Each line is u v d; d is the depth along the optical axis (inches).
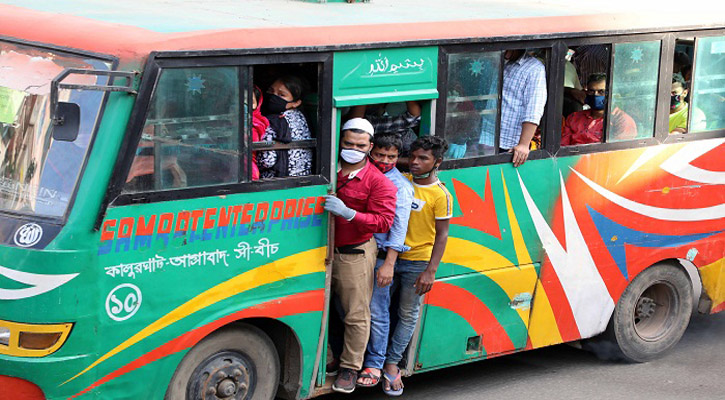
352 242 231.1
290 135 220.7
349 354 239.5
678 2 450.0
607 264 285.4
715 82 297.1
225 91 205.0
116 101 192.2
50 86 193.8
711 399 278.2
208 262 208.1
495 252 261.0
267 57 209.0
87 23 207.3
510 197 259.9
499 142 257.1
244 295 215.3
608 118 274.8
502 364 302.4
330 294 235.9
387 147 232.2
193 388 216.7
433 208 238.4
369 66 225.8
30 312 189.6
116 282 195.2
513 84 259.6
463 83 245.1
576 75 286.7
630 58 275.1
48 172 195.3
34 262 188.2
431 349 257.8
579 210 275.0
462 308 259.4
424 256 243.3
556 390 280.7
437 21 242.4
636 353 305.9
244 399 226.7
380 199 226.5
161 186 199.0
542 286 273.6
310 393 237.3
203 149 203.8
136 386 202.5
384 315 244.2
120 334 197.8
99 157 191.2
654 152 286.4
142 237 197.2
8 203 197.3
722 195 305.4
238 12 238.1
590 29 264.1
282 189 217.2
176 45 195.9
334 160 225.0
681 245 299.4
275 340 235.9
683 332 318.0
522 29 252.7
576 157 270.8
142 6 241.3
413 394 271.9
